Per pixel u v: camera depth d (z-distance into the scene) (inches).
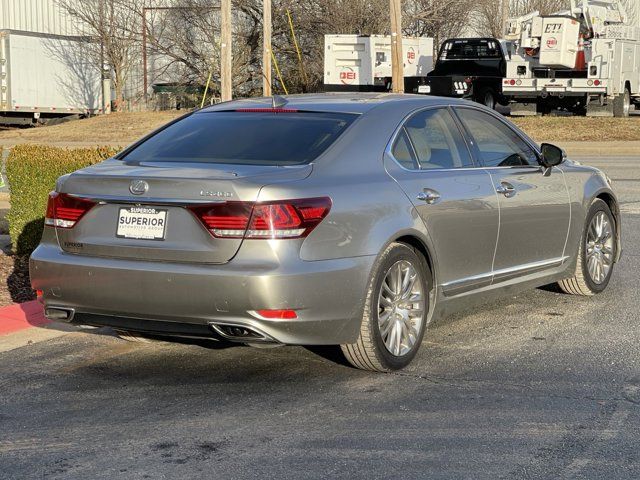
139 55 1973.4
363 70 1453.0
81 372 263.3
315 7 1849.2
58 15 2213.3
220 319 230.2
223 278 226.5
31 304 327.6
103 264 239.5
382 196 251.1
